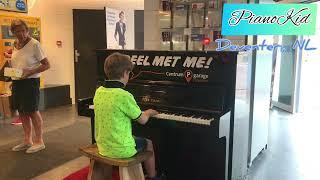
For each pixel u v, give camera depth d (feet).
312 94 22.07
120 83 7.06
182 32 14.23
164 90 8.34
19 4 18.61
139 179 7.14
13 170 10.46
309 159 11.89
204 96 7.88
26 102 11.76
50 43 21.50
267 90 12.49
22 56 11.43
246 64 9.22
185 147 9.00
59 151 12.29
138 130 9.41
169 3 14.20
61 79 22.18
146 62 8.74
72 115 18.49
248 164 10.82
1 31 16.83
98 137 7.09
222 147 8.46
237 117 8.58
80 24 22.02
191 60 8.20
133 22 22.77
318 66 21.43
